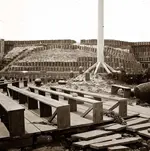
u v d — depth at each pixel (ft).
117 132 20.12
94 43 119.24
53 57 107.34
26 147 17.15
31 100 27.48
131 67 105.29
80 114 24.43
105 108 27.20
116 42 123.95
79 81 65.41
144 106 31.50
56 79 76.64
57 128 18.52
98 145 16.19
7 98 23.16
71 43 122.42
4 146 16.42
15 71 93.97
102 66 75.72
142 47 124.67
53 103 19.89
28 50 117.80
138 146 17.58
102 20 75.66
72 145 17.47
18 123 16.67
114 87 43.21
